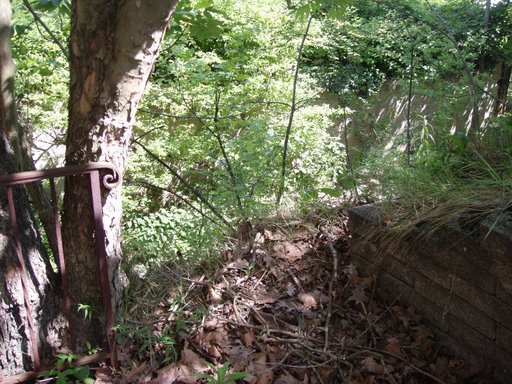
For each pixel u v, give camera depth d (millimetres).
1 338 2139
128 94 2127
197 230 3361
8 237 2107
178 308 2723
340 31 8156
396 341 2609
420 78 8195
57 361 2283
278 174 4008
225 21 6504
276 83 6477
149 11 1958
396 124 8648
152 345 2500
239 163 3992
